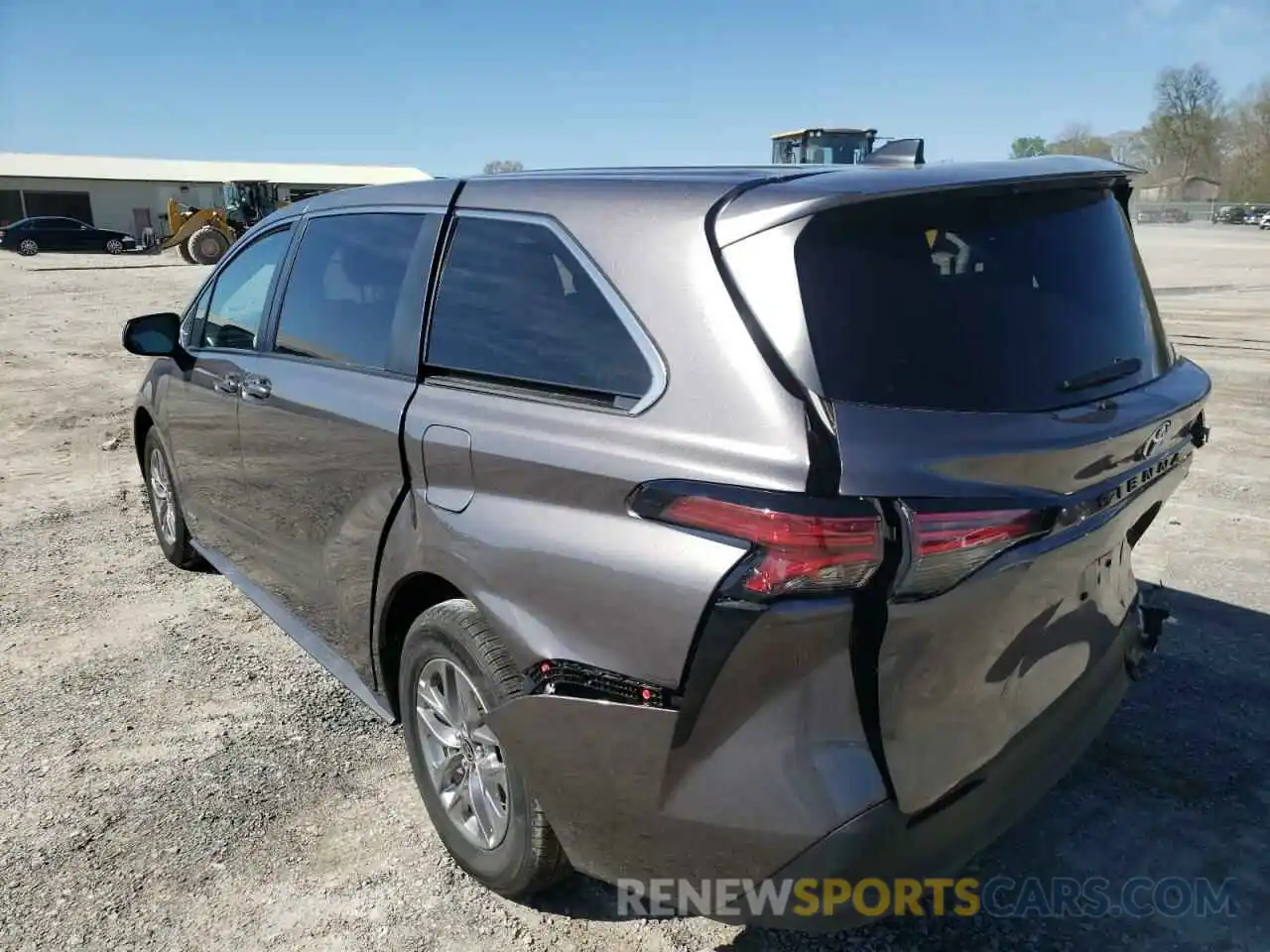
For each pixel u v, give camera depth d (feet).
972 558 6.36
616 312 7.44
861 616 6.21
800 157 56.03
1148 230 176.76
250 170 214.90
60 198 181.37
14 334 49.96
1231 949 8.34
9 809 10.36
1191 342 40.04
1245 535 17.81
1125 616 9.07
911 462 6.25
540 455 7.57
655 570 6.67
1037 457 6.70
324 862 9.53
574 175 8.72
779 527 6.15
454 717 8.96
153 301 67.10
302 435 10.85
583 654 7.15
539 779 7.59
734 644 6.35
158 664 13.61
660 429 6.90
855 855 6.37
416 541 8.80
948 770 6.90
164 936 8.59
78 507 20.88
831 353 6.48
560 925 8.68
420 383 9.20
